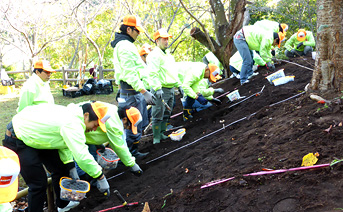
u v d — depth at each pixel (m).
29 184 3.48
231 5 9.48
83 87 12.20
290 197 2.51
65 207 3.91
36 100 4.77
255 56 7.30
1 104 11.41
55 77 22.58
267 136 3.80
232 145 4.07
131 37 4.86
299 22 11.29
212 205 2.81
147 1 13.97
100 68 14.24
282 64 7.88
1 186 2.00
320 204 2.31
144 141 6.14
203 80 6.35
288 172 2.77
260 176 2.87
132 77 4.70
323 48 4.25
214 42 9.79
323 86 4.33
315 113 3.76
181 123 6.65
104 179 3.56
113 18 18.66
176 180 3.76
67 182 3.56
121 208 3.51
